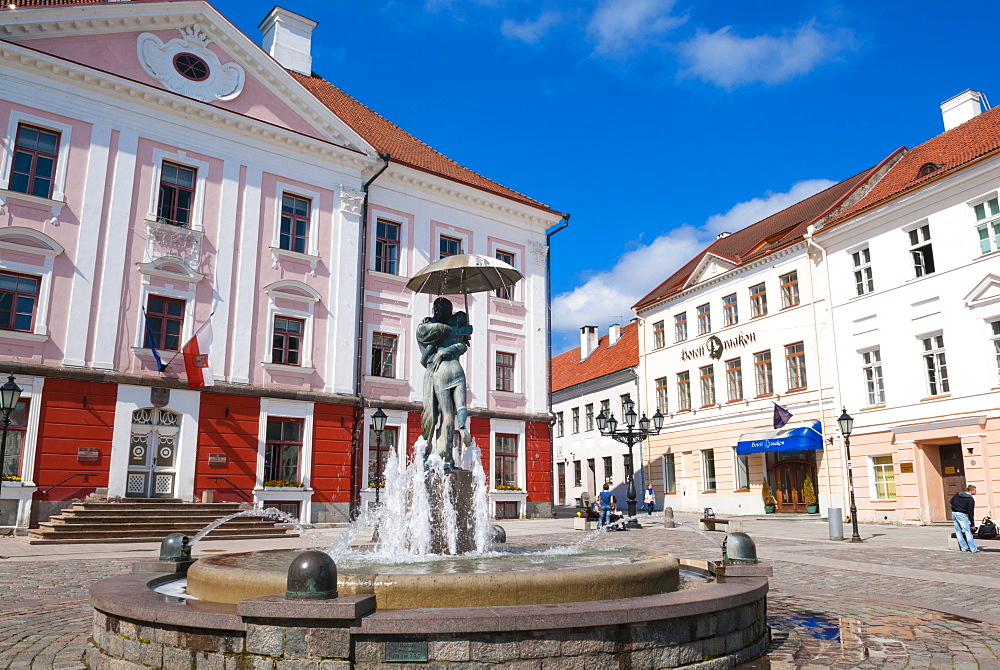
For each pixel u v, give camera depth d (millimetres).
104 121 22250
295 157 26094
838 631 7449
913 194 25266
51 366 20281
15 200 20484
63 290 20875
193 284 23172
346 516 24812
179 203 23547
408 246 28703
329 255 26375
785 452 30641
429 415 9906
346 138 27172
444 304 10312
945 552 15867
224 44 24812
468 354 29438
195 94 24031
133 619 5527
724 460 33438
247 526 20797
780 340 30812
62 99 21578
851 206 30031
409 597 5508
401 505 8836
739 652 5918
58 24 21531
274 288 24797
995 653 6445
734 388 33594
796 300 30391
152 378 21719
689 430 35969
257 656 4891
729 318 34156
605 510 22984
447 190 29734
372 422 26109
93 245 21516
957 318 23828
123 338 21641
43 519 19594
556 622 4906
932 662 6117
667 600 5484
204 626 5066
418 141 34281
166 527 19531
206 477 22312
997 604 9242
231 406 23219
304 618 4809
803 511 29547
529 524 26281
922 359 25016
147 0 23234
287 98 26000
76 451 20297
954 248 24062
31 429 19766
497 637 4820
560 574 5793
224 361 23406
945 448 24797
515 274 9750
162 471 21812
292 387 24703
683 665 5383
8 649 6496
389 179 28516
